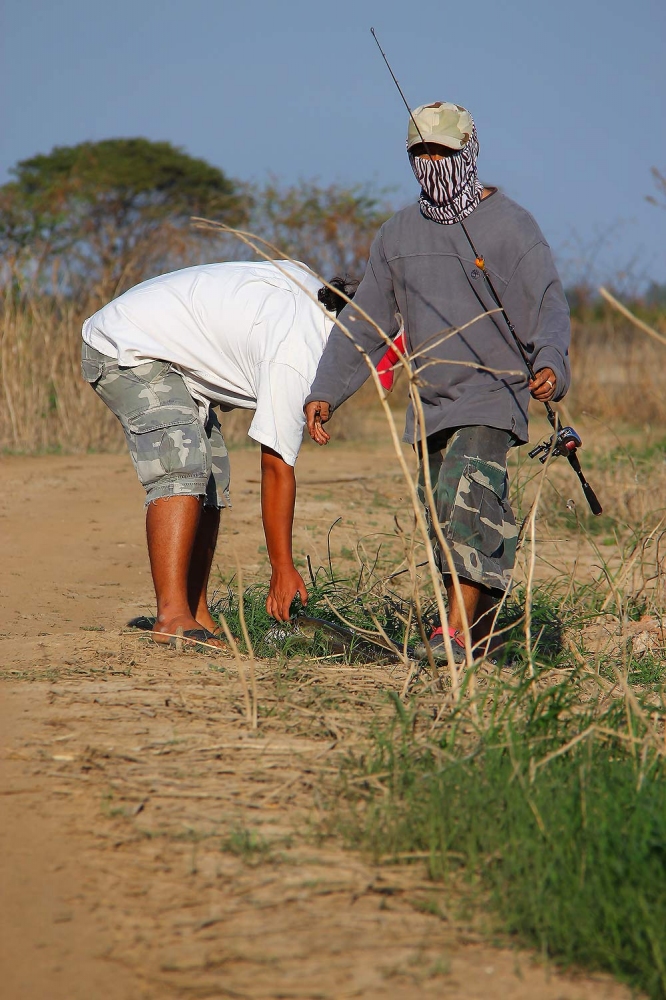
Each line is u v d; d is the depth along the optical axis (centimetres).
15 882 861
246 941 788
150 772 1065
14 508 2878
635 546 1897
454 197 1390
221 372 1523
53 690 1302
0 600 1925
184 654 1477
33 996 723
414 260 1427
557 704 1136
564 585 2045
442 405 1439
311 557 2270
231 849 916
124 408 1550
